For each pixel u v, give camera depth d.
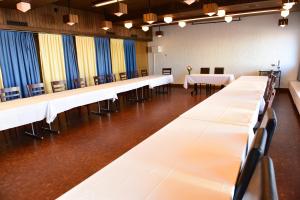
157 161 1.37
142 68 10.10
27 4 3.82
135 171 1.26
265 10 5.85
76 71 6.92
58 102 3.77
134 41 9.38
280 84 7.83
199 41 9.05
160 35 9.38
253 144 1.11
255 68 8.18
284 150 3.07
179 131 1.90
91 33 7.20
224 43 8.57
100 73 7.75
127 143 3.50
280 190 2.20
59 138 3.81
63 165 2.85
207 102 3.02
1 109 3.08
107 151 3.23
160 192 1.05
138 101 6.72
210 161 1.35
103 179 1.19
